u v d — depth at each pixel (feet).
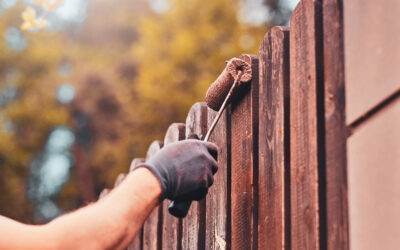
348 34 3.68
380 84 3.16
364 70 3.40
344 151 3.83
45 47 60.80
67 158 60.39
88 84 55.26
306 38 4.49
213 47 42.60
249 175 5.41
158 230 8.46
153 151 8.75
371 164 3.28
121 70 58.03
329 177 3.99
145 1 64.85
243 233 5.45
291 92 4.70
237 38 43.09
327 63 4.16
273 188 4.91
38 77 60.34
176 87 41.88
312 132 4.30
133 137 48.47
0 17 60.39
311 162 4.28
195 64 42.16
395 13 3.01
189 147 4.24
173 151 4.14
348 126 3.72
